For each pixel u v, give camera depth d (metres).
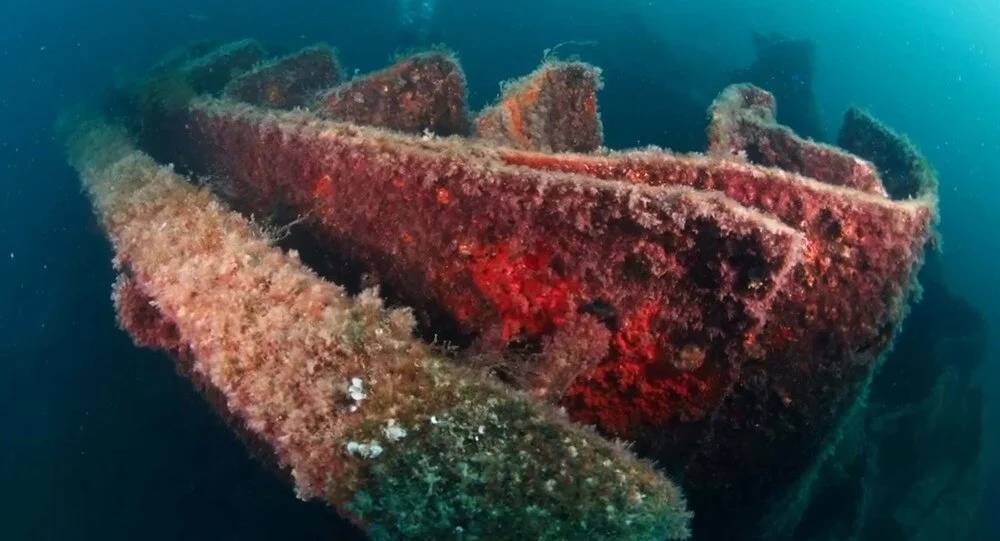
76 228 8.77
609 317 3.96
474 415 3.08
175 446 6.16
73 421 6.65
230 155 5.72
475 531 2.74
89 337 7.36
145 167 5.62
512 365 3.92
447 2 15.98
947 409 9.34
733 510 4.48
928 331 9.62
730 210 3.56
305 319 3.53
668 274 3.78
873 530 7.79
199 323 3.71
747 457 4.21
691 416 4.08
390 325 3.51
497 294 4.12
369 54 14.54
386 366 3.29
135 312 4.49
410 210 4.26
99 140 7.65
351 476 2.98
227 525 5.62
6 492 6.20
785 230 3.49
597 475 2.88
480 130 5.40
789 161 5.79
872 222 3.99
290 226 4.90
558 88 5.73
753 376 3.94
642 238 3.74
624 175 4.08
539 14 15.54
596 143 5.81
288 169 4.98
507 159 4.09
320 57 7.77
